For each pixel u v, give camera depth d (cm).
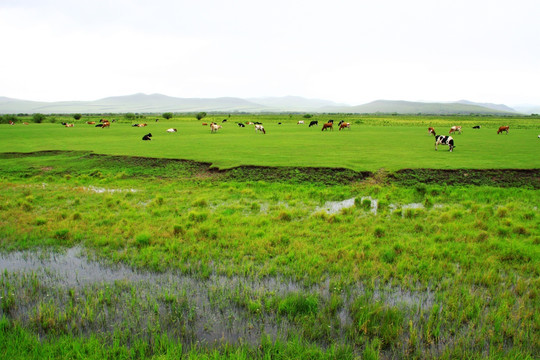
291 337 652
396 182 1961
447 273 898
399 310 740
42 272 923
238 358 583
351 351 615
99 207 1562
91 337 644
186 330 682
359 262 960
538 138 4022
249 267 936
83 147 3275
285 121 10519
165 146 3306
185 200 1689
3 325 681
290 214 1381
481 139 3916
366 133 5025
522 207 1498
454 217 1368
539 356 611
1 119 9625
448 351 610
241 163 2331
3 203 1594
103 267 950
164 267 945
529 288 823
